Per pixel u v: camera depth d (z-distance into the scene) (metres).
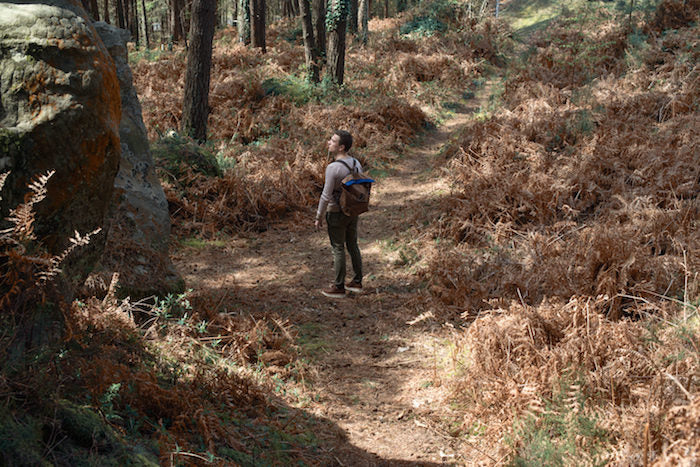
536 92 11.90
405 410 3.96
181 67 16.70
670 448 2.63
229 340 4.57
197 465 2.62
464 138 9.96
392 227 8.12
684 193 6.32
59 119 2.42
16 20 2.43
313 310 5.78
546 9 29.56
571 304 4.38
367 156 11.03
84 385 2.71
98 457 2.23
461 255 6.20
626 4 15.82
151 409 2.96
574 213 6.66
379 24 29.88
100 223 2.89
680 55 10.79
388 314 5.64
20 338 2.47
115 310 3.59
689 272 4.62
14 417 2.14
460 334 4.75
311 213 9.02
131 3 28.36
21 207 2.24
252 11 19.91
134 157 5.14
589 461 2.84
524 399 3.55
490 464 3.18
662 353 3.55
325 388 4.26
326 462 3.23
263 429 3.30
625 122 8.70
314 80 15.12
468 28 22.56
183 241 7.66
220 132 11.73
